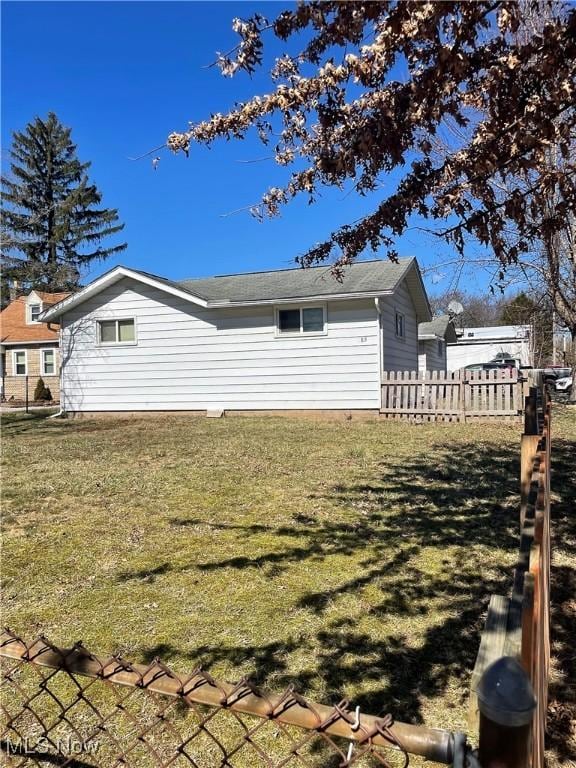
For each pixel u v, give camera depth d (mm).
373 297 12422
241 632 3066
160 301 14508
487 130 2516
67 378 15547
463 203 2824
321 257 3412
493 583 3672
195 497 5883
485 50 2193
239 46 2195
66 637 3029
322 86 2285
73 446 9750
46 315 15656
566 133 2576
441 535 4602
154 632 3074
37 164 37312
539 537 1667
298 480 6613
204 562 4074
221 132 2566
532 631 1235
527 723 841
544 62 2150
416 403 12406
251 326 13727
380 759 1300
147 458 8297
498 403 11836
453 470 7066
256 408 13766
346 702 1129
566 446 8703
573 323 14586
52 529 4871
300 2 1922
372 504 5539
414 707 2420
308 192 3090
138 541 4539
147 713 2359
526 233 3145
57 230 36000
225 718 2336
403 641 2969
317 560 4090
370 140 2299
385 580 3730
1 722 2311
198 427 11969
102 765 2078
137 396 14852
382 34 1946
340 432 10602
